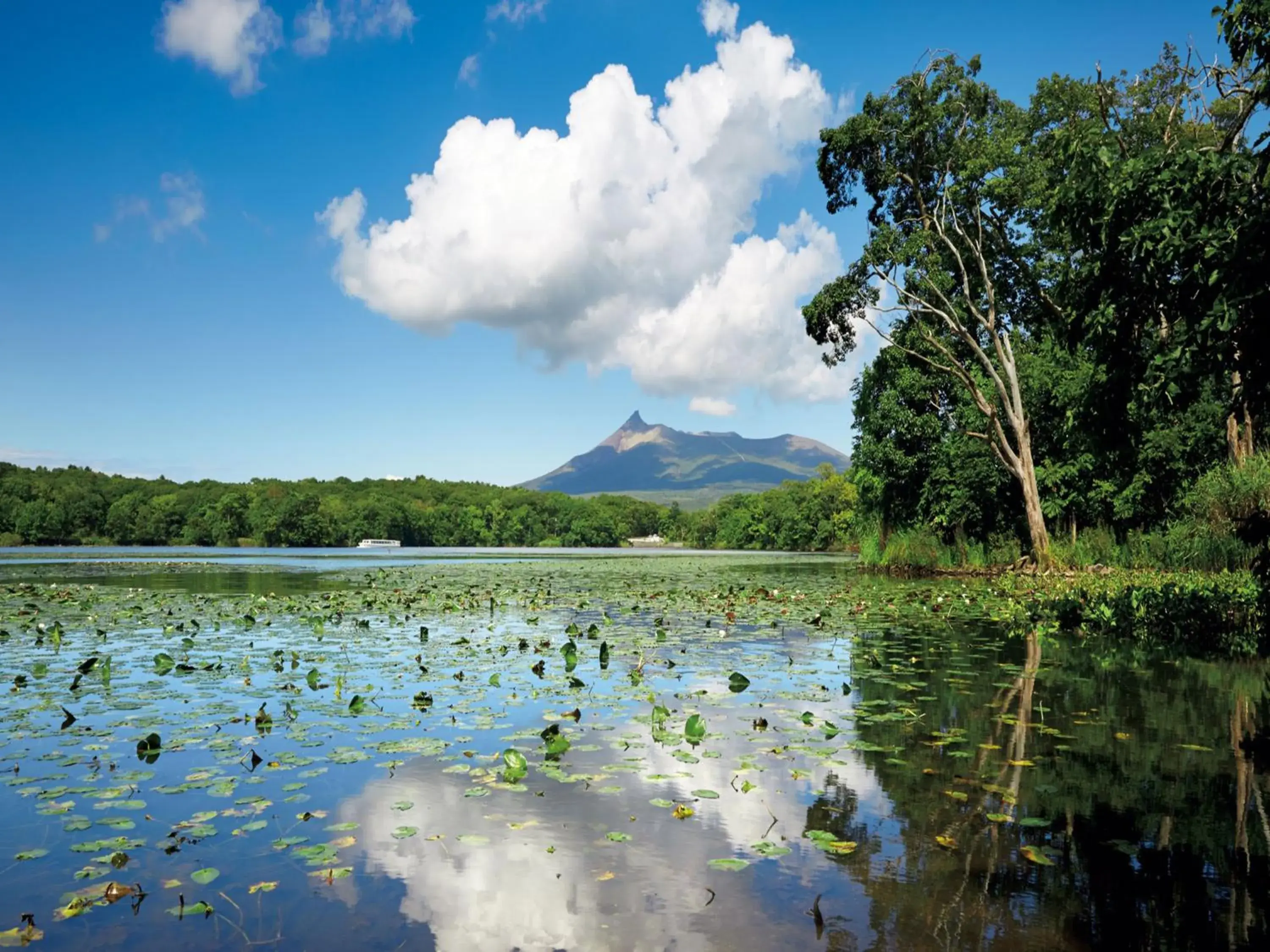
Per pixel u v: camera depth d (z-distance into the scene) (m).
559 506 145.12
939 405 29.14
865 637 11.13
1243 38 6.50
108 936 2.94
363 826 4.05
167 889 3.34
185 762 5.14
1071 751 5.36
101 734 5.81
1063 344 8.29
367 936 2.94
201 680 7.81
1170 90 23.22
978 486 27.17
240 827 4.03
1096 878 3.43
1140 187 6.86
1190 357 6.79
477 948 2.84
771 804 4.36
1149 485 22.00
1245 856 3.65
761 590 17.66
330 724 6.10
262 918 3.08
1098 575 19.09
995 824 4.06
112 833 3.95
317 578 25.03
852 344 26.66
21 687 7.46
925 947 2.86
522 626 12.35
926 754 5.29
